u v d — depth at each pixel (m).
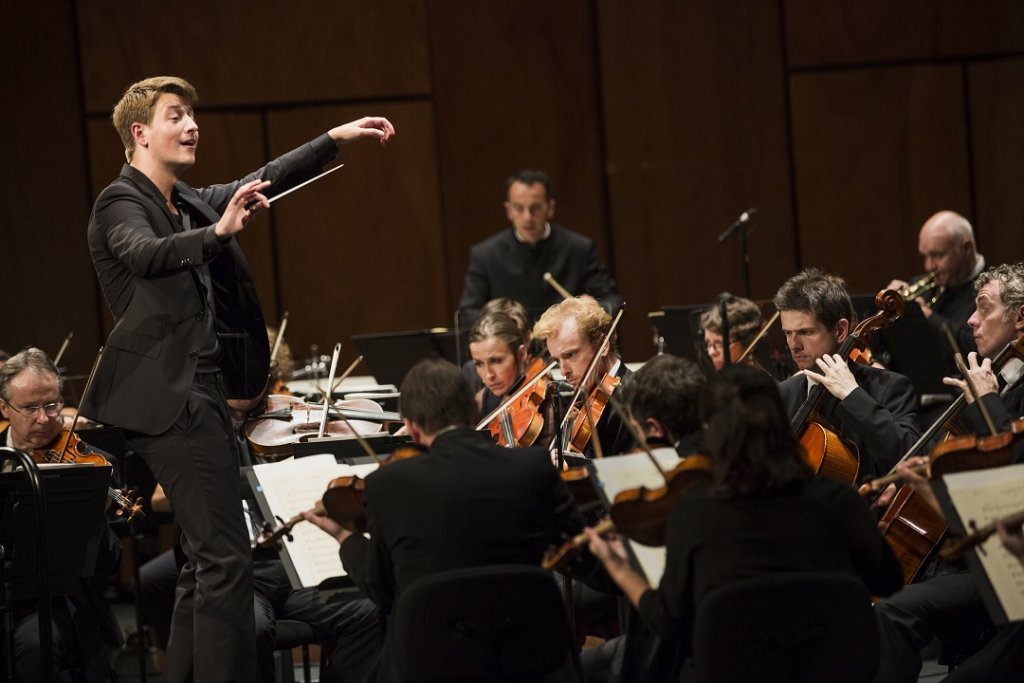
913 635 6.87
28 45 15.48
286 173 8.04
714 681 5.14
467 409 6.05
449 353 11.37
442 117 16.16
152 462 7.04
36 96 15.52
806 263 16.12
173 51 15.84
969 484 5.61
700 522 5.23
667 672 5.94
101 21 15.66
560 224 16.27
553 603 5.64
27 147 15.52
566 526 6.03
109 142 15.71
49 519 7.28
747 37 15.93
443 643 5.56
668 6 15.89
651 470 5.91
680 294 16.08
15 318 15.52
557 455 7.58
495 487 5.80
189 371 6.99
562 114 16.20
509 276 13.41
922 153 16.23
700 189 16.02
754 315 9.69
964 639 7.46
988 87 16.25
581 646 8.56
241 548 7.07
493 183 16.25
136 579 9.30
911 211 16.25
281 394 10.52
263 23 16.02
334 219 16.31
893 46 16.16
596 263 13.55
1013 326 7.78
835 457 7.51
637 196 16.05
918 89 16.19
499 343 9.02
